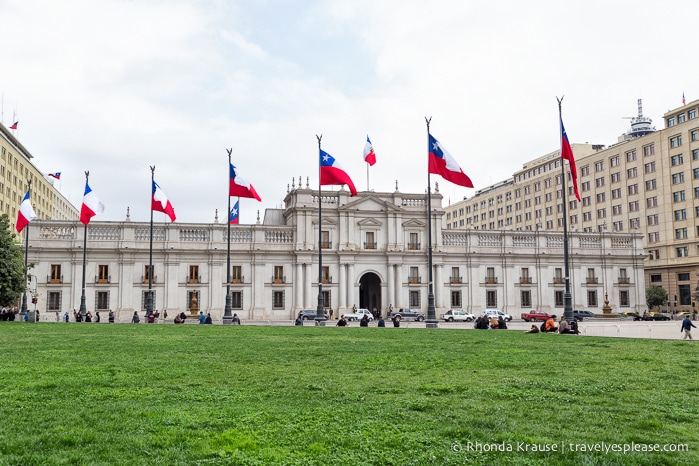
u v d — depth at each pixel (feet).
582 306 285.64
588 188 401.90
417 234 276.82
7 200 357.61
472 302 276.82
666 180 337.52
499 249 282.77
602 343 86.17
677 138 333.01
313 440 31.65
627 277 293.64
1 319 202.90
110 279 246.68
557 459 28.96
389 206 273.33
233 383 48.34
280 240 264.93
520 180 494.59
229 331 117.08
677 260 326.24
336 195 273.13
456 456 29.22
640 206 356.18
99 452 29.48
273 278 261.44
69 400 40.83
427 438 31.99
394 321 163.02
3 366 56.49
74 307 241.96
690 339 99.60
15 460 27.84
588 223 400.88
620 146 374.63
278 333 111.04
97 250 245.24
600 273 290.76
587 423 35.70
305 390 45.27
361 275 269.44
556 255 286.25
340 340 92.07
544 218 447.42
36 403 39.73
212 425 34.40
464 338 97.81
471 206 555.69
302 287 261.85
